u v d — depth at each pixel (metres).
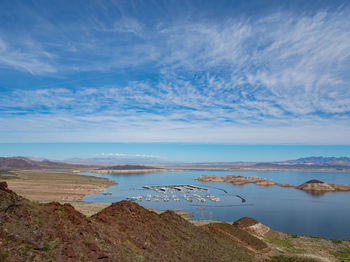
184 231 42.81
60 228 23.05
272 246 58.25
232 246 47.09
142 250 28.86
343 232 89.38
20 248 18.03
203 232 47.59
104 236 26.48
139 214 39.00
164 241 34.41
